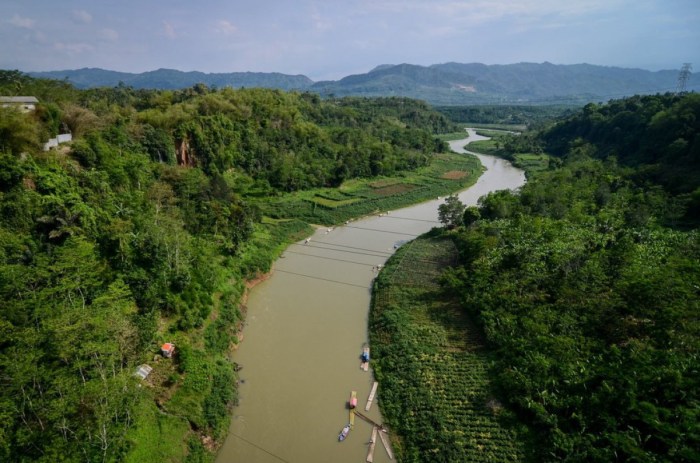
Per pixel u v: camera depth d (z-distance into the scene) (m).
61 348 28.20
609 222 65.25
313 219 88.31
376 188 110.75
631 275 44.22
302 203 94.62
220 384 38.16
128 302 37.59
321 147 124.56
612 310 39.91
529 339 39.19
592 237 58.41
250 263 60.75
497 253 54.66
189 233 57.91
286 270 65.94
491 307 45.38
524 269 49.97
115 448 27.88
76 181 46.69
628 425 29.03
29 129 45.84
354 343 46.97
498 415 33.84
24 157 45.22
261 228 77.81
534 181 95.88
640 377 31.27
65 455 25.67
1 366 27.34
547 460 29.17
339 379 41.03
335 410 37.19
